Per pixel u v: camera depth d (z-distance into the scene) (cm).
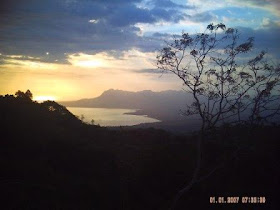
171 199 2764
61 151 4300
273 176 2661
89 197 2852
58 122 6353
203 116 1511
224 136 1584
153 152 3812
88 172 3647
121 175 3575
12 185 2667
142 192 3025
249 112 1468
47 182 3039
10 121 4997
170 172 3209
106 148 4797
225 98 1491
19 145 4125
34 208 2202
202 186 2752
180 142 4059
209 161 2791
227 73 1484
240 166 2797
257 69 1448
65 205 2486
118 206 2752
